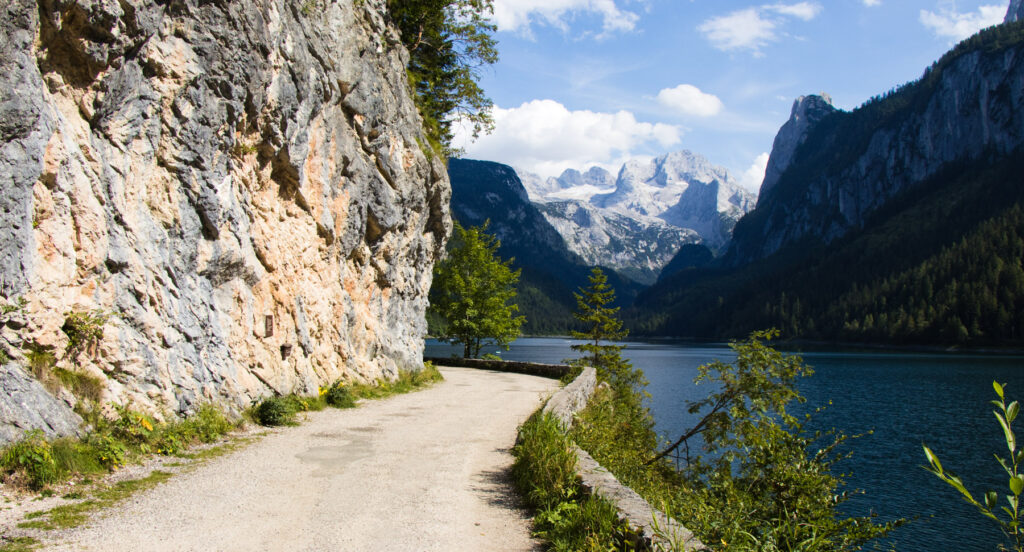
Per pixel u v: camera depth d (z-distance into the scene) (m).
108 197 9.19
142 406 9.35
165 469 8.39
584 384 19.19
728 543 5.94
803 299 173.75
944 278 139.62
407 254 23.80
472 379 27.69
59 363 8.24
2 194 7.27
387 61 20.78
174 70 10.25
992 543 19.05
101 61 8.84
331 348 16.98
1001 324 112.62
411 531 6.43
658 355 107.12
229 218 12.13
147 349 9.65
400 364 22.80
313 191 15.67
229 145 11.95
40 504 6.48
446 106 32.41
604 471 8.02
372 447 10.73
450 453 10.45
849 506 22.34
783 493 8.70
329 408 15.12
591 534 6.11
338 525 6.51
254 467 8.90
